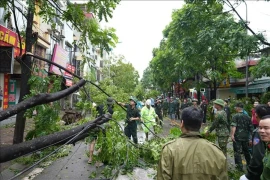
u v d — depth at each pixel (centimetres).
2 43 1379
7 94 1848
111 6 786
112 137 534
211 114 1878
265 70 1379
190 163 240
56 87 712
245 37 1112
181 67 2466
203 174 237
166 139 798
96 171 668
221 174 243
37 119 711
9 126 1453
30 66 843
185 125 263
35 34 880
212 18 1359
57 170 675
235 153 697
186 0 1348
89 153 775
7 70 962
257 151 333
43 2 891
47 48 2270
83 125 303
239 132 692
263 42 1140
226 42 1166
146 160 726
